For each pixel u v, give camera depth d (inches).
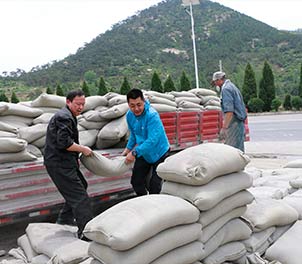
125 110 250.2
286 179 240.1
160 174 147.2
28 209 191.5
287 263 149.2
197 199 134.1
